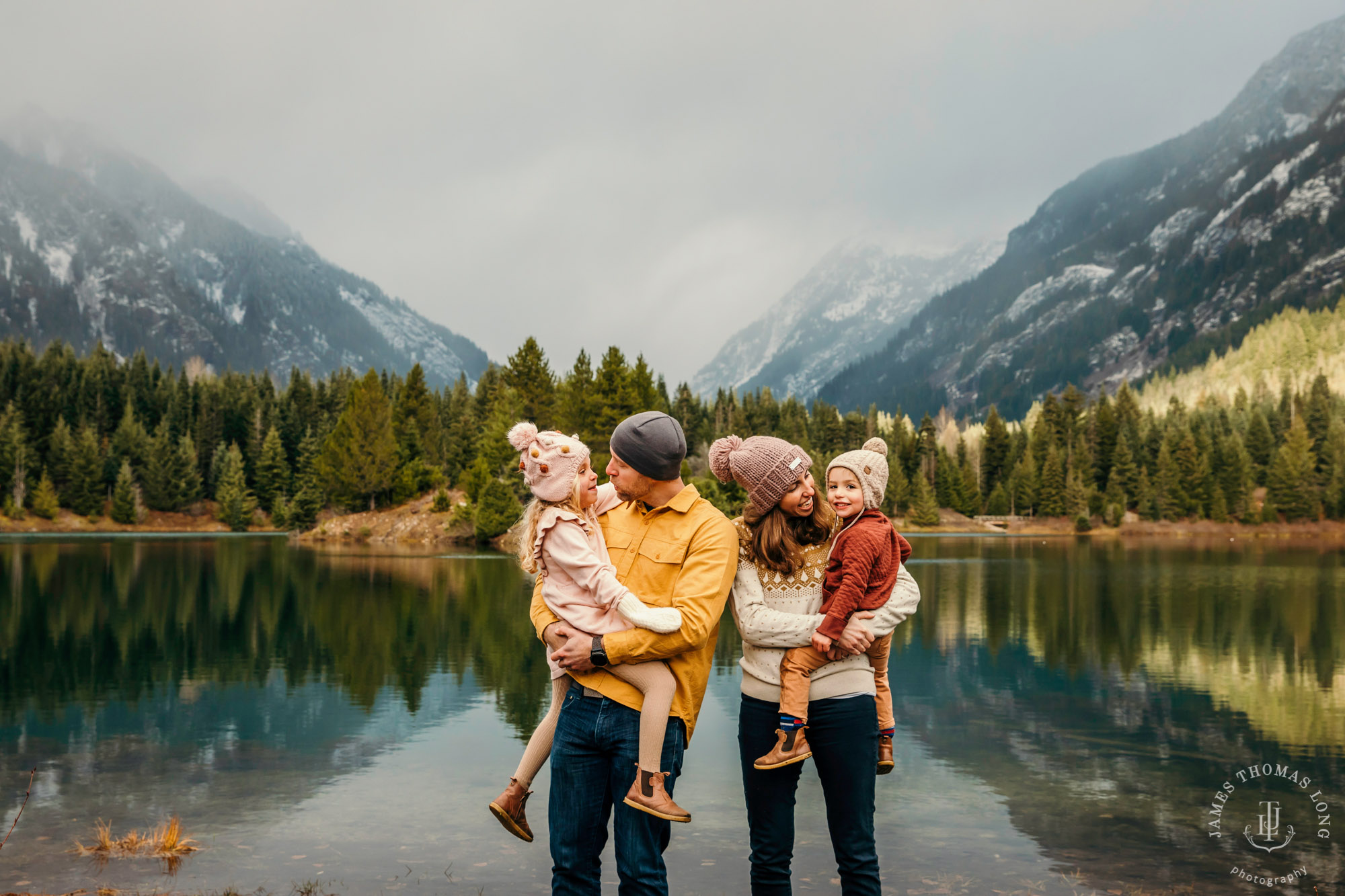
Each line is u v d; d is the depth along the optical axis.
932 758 7.45
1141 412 109.94
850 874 2.79
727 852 5.00
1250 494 93.56
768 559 2.85
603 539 2.75
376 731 8.12
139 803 5.91
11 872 4.59
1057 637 15.36
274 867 4.69
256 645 13.61
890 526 2.94
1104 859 4.98
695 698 2.70
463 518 49.19
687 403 93.62
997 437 104.38
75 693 9.95
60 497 79.50
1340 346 164.50
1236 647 14.34
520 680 10.73
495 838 5.19
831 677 2.82
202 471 89.44
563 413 56.03
